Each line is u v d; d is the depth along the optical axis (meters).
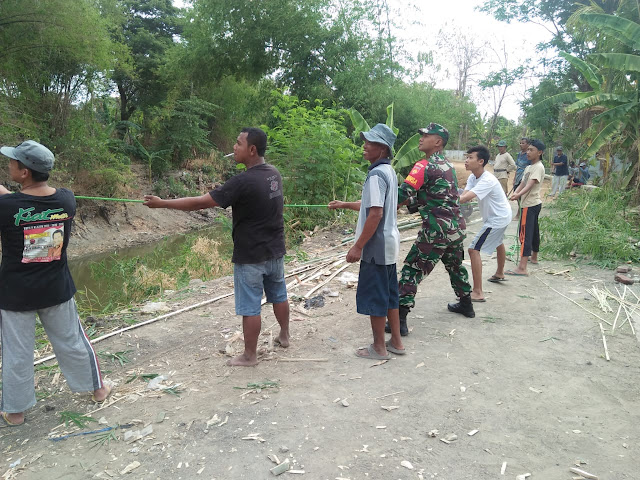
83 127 16.95
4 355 3.15
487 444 2.90
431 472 2.65
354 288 6.12
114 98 28.16
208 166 25.28
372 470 2.67
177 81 25.36
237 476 2.65
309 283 6.45
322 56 20.58
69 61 15.66
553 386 3.57
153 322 5.16
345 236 10.24
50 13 13.45
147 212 18.64
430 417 3.18
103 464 2.80
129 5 26.61
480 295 5.50
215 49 22.47
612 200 10.59
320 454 2.82
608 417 3.16
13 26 13.32
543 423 3.11
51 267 3.15
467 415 3.20
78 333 3.42
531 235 6.50
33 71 15.01
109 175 16.42
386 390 3.54
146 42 26.08
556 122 25.22
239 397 3.48
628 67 10.64
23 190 3.12
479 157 5.29
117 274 9.01
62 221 3.16
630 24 10.64
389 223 3.77
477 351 4.19
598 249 7.29
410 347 4.29
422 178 4.25
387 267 3.91
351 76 18.86
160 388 3.67
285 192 10.97
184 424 3.16
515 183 11.16
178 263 9.73
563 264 7.11
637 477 2.59
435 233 4.30
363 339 4.50
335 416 3.21
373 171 3.71
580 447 2.86
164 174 22.52
